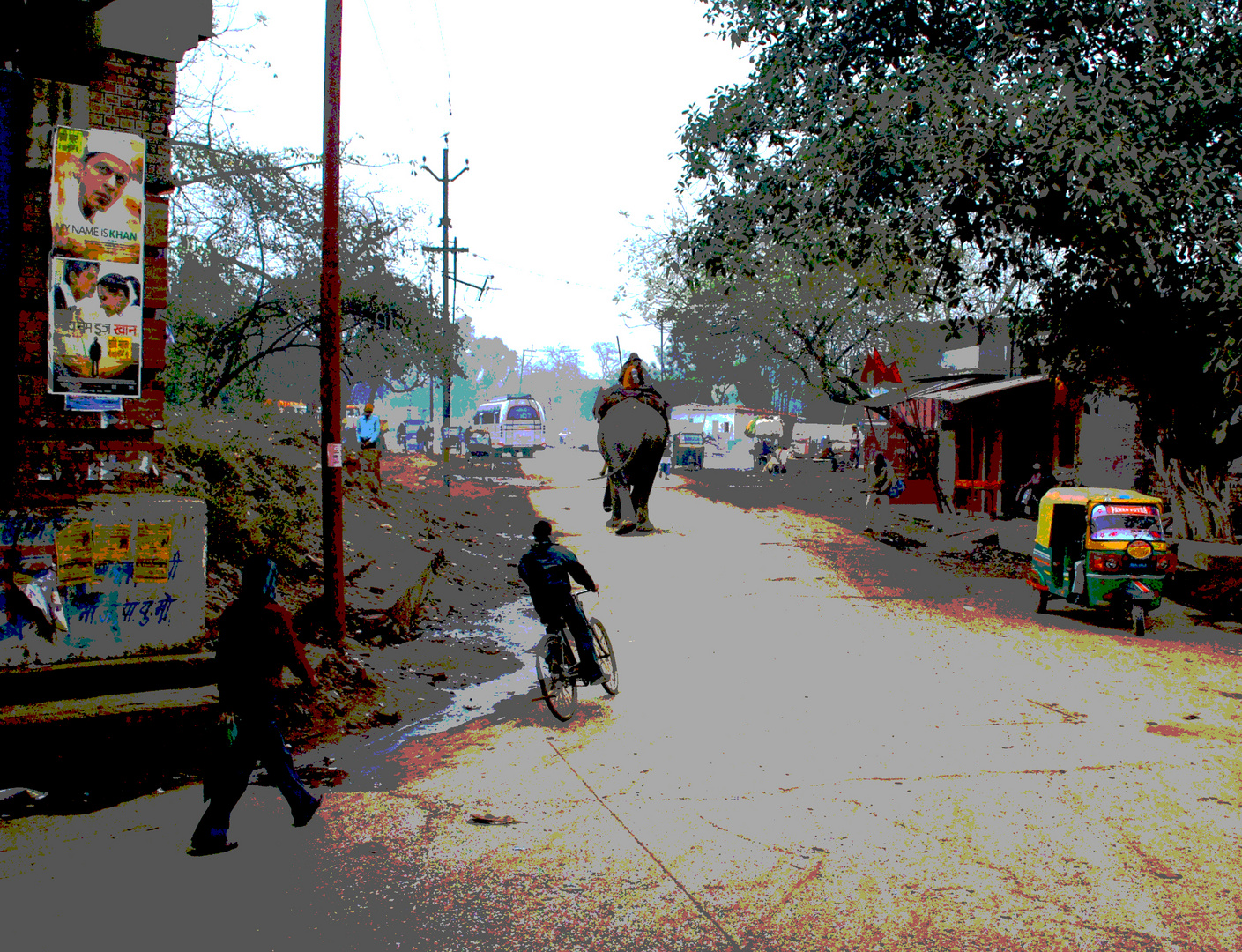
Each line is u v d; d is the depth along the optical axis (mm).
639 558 16609
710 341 53688
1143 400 16344
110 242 6691
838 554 17484
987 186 13961
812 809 5832
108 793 5965
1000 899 4598
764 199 16469
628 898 4598
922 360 32406
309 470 13367
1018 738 7355
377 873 4867
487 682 9273
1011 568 16516
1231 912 4457
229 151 16594
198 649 6816
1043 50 14016
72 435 6633
